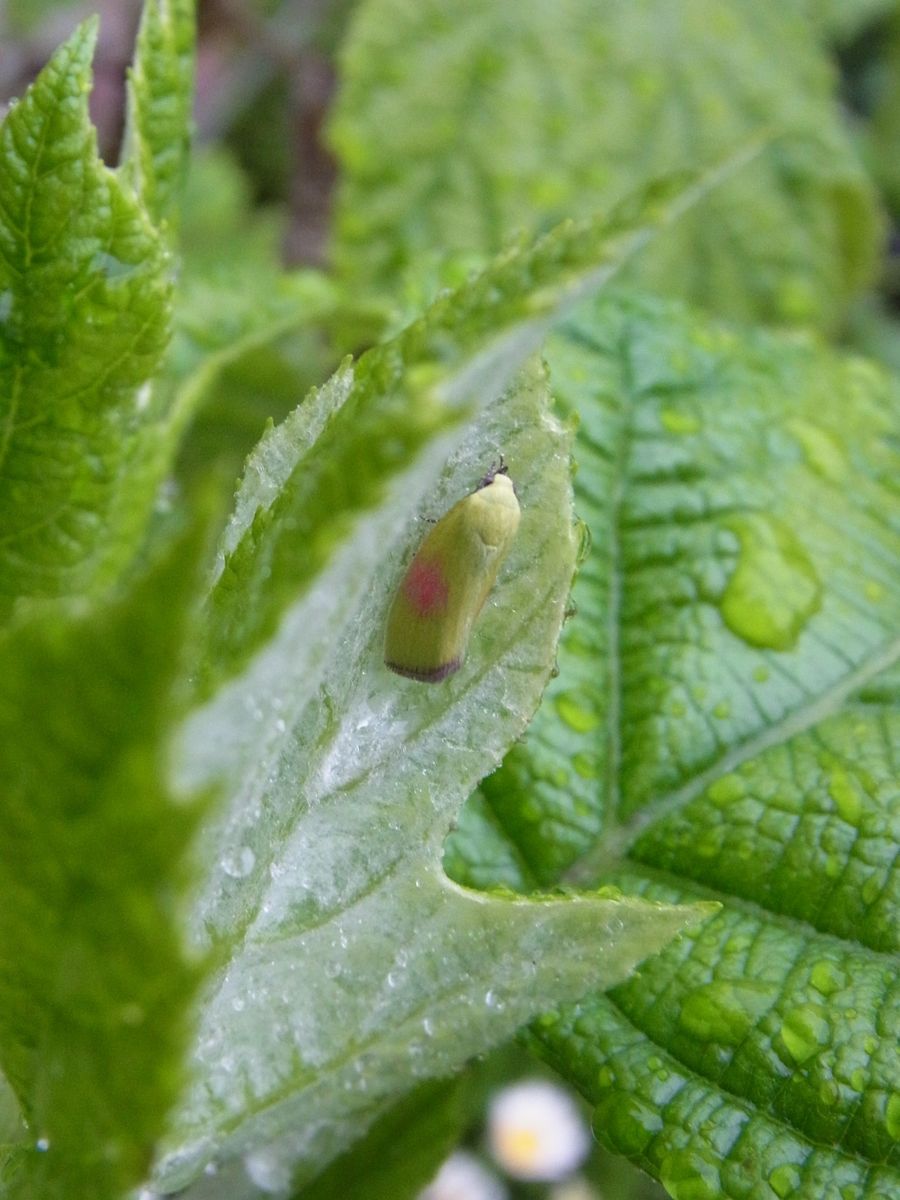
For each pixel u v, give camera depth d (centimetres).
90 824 6
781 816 12
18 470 10
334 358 17
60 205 10
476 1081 19
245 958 9
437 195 22
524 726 9
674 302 15
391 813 9
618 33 24
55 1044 7
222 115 28
